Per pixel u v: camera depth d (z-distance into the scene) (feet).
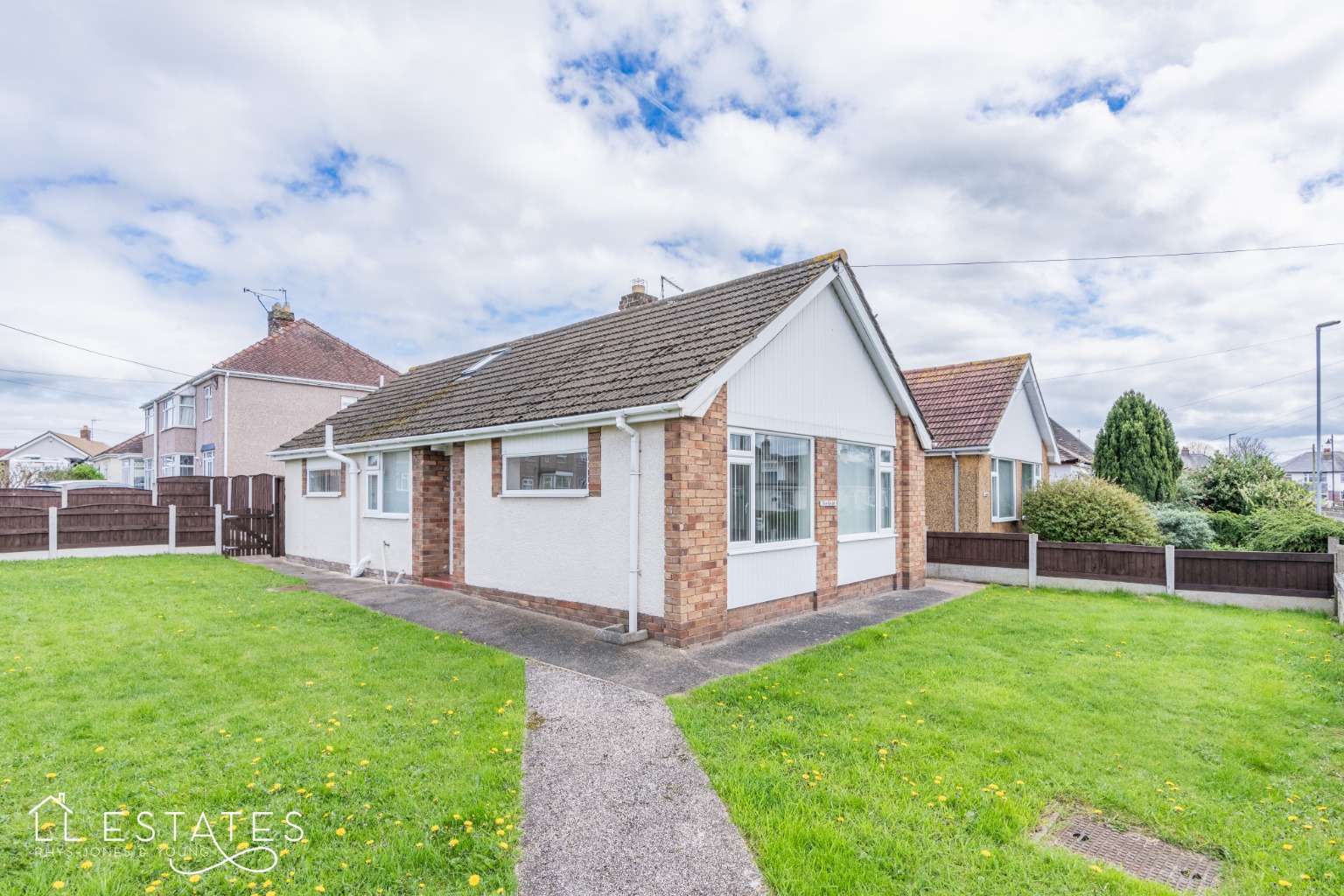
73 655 22.93
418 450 41.27
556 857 12.25
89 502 63.10
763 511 31.22
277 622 29.25
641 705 19.85
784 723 18.30
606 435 29.50
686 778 15.33
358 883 11.11
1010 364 61.87
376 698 19.74
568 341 43.70
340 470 48.65
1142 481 76.33
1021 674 22.90
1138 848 12.77
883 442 40.57
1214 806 14.05
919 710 19.26
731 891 11.34
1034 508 52.95
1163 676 22.61
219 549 53.72
